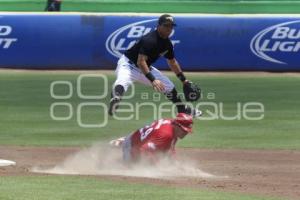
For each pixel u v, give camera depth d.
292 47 64.81
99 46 64.75
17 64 65.06
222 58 65.06
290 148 32.75
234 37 64.81
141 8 77.31
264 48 65.00
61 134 37.00
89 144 33.53
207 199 18.55
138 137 24.94
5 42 64.69
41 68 65.19
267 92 53.84
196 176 24.25
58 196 18.48
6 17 64.50
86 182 21.14
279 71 65.25
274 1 78.06
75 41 64.75
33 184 20.50
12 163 26.94
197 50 64.94
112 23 64.56
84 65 65.06
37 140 34.91
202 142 34.59
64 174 23.67
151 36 27.67
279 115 43.88
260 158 29.83
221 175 24.94
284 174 25.39
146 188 20.12
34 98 50.31
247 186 21.86
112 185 20.59
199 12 77.12
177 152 31.28
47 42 64.69
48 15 64.62
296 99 50.44
